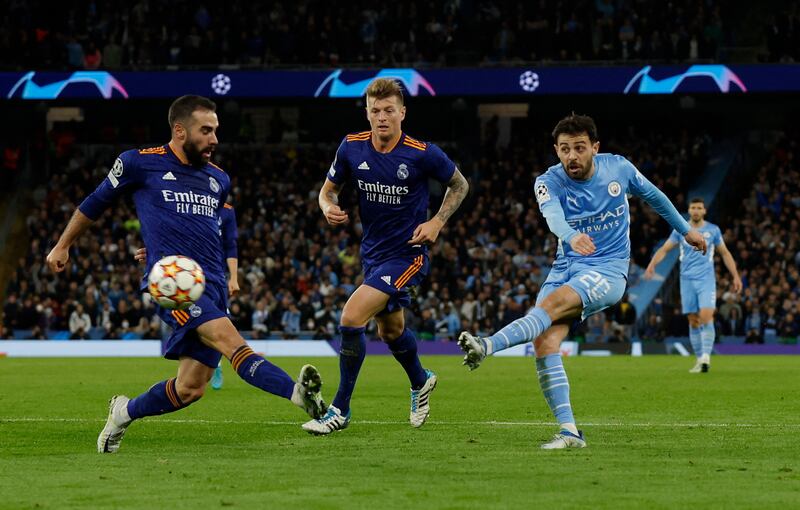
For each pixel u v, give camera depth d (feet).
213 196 40.52
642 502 29.53
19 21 173.99
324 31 172.04
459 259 155.53
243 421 52.90
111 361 123.75
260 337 142.61
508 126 191.21
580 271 41.91
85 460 38.34
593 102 187.83
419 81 158.30
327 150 184.03
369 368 103.76
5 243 174.29
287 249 158.81
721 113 185.88
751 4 186.50
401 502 29.48
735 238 157.99
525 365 110.73
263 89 159.43
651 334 141.08
